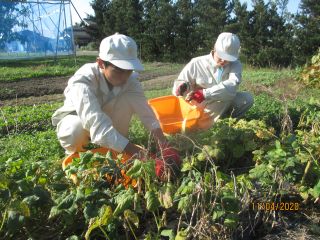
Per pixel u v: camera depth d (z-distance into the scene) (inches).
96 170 54.1
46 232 54.0
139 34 507.8
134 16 516.1
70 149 77.5
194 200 51.4
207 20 462.0
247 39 396.5
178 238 48.6
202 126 92.3
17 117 132.5
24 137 108.3
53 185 53.4
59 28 416.2
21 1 385.7
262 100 136.0
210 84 101.0
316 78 182.5
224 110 101.6
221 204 51.7
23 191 50.1
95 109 65.4
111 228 50.6
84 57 462.9
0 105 175.8
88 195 49.8
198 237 50.8
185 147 75.9
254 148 73.3
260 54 385.4
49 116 135.7
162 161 58.8
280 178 60.8
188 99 94.7
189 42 478.9
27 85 239.3
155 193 51.8
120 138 63.9
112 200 50.3
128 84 74.4
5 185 49.9
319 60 190.9
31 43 405.7
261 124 81.0
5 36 384.8
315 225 60.4
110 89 72.9
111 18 583.8
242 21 400.5
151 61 504.4
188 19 478.9
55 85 241.3
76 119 74.7
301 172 61.5
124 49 64.3
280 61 383.2
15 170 57.2
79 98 65.9
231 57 95.0
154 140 73.8
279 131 107.0
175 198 52.5
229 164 77.6
